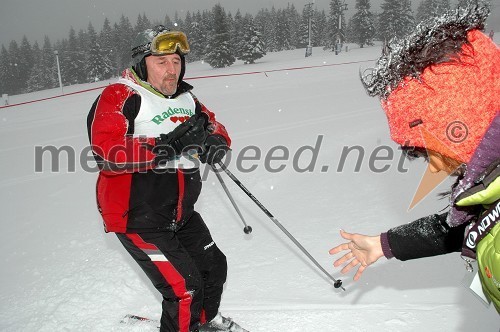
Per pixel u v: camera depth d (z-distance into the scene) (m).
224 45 43.38
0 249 3.78
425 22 1.02
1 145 8.98
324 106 9.62
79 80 74.50
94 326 2.58
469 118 0.95
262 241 3.38
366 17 52.06
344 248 1.69
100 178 2.20
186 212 2.28
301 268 2.93
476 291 1.22
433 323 2.25
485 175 0.97
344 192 4.23
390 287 2.61
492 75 0.95
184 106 2.43
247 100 11.84
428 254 1.52
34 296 2.94
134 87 2.24
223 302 2.65
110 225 2.17
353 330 2.27
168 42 2.18
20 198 5.21
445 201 3.68
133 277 3.05
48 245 3.75
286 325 2.37
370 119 7.59
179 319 2.21
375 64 1.12
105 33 78.25
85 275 3.12
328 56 32.75
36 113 14.70
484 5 0.97
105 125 2.05
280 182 4.72
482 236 1.04
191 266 2.22
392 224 3.43
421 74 0.98
